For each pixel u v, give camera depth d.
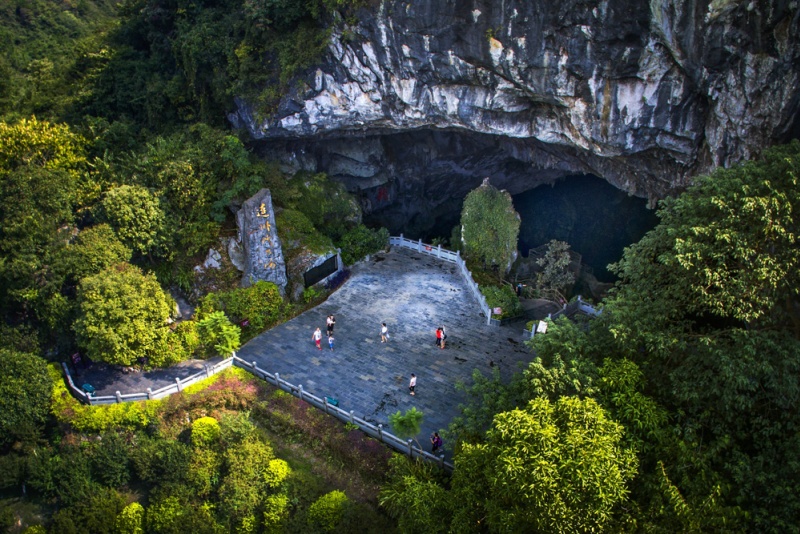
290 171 36.31
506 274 34.22
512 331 29.17
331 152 37.81
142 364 27.44
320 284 32.38
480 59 27.12
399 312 30.81
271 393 25.36
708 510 14.56
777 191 16.53
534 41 25.28
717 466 16.08
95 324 25.00
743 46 20.94
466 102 29.45
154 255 30.77
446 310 30.84
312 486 21.69
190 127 33.62
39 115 39.53
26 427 25.06
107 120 38.03
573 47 24.69
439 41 27.50
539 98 27.58
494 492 15.84
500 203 33.03
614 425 15.38
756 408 16.47
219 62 33.00
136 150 34.94
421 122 31.84
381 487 21.22
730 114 22.67
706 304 17.39
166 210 30.02
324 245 32.88
